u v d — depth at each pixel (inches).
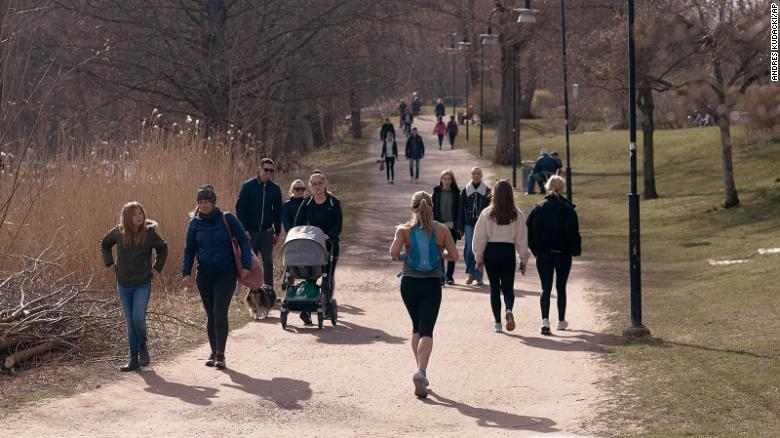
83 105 1365.7
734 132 2055.9
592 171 2214.6
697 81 1086.4
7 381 479.8
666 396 425.4
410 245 464.4
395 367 514.0
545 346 562.9
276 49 1425.9
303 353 553.0
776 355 491.5
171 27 1427.2
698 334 569.3
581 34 1654.8
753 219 1254.3
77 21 1376.7
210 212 514.0
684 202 1502.2
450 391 459.2
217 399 444.1
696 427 374.6
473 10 2084.2
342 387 469.4
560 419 401.7
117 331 577.6
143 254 506.9
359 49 1489.9
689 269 912.9
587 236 1259.2
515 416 410.3
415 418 410.3
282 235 1007.0
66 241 703.7
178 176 853.2
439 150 2839.6
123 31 1386.6
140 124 1259.2
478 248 607.2
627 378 467.8
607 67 1434.5
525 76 2802.7
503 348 560.4
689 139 2278.5
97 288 703.7
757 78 1009.5
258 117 1385.3
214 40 1421.0
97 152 820.0
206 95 1393.9
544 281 608.4
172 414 415.8
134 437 377.7
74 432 384.2
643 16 1135.0
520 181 2001.7
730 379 447.2
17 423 397.4
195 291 763.4
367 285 844.6
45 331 540.7
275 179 1488.7
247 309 709.9
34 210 698.2
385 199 1685.5
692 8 1115.3
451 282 841.5
